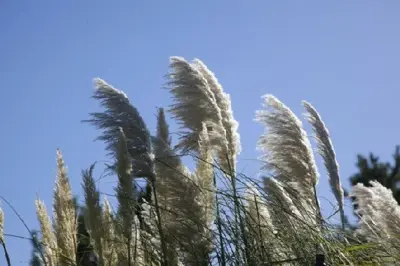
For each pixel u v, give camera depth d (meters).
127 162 2.94
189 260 2.89
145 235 3.00
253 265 2.89
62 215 3.06
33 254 3.09
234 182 3.14
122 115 3.12
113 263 2.93
